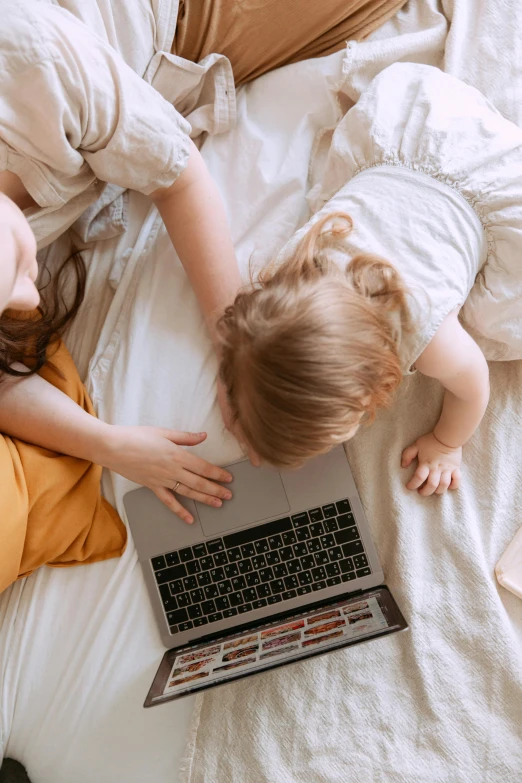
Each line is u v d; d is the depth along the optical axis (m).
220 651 0.87
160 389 0.97
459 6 1.02
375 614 0.84
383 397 0.81
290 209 1.01
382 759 0.87
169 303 0.99
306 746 0.88
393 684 0.90
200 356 0.97
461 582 0.92
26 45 0.72
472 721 0.87
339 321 0.72
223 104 1.04
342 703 0.90
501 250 0.89
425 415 0.98
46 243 0.95
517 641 0.90
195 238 0.93
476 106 0.94
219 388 0.94
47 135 0.76
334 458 0.92
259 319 0.73
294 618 0.91
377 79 0.97
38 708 0.93
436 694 0.88
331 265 0.79
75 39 0.76
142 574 0.94
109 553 0.95
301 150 1.03
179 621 0.93
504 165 0.89
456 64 1.01
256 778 0.88
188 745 0.90
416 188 0.88
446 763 0.86
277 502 0.92
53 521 0.90
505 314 0.91
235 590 0.92
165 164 0.87
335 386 0.71
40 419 0.89
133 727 0.92
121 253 1.05
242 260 0.99
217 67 1.03
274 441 0.76
